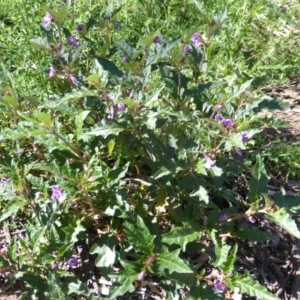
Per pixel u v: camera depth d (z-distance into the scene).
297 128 1.11
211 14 1.34
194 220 0.78
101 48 0.87
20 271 0.69
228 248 0.70
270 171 1.00
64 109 0.77
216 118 0.73
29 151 0.90
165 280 0.74
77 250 0.80
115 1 1.29
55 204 0.70
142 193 0.81
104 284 0.77
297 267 0.82
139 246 0.67
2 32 1.14
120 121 0.71
